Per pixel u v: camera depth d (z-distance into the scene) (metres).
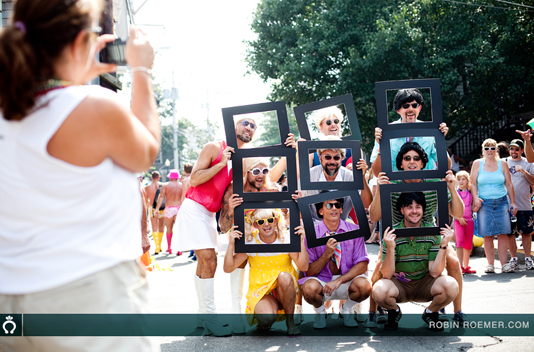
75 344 1.51
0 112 1.45
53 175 1.46
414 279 4.55
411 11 16.64
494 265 8.11
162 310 5.48
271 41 19.58
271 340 4.32
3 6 6.22
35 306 1.47
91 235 1.50
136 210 1.64
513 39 16.08
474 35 16.64
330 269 4.80
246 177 4.72
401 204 4.41
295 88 18.23
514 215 7.42
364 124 17.14
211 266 4.68
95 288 1.50
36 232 1.47
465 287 6.32
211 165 4.81
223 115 4.64
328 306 5.34
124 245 1.58
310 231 4.50
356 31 16.95
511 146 7.81
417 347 3.96
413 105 4.50
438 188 4.34
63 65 1.50
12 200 1.46
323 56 17.72
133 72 1.71
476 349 3.87
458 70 16.91
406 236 4.36
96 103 1.48
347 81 16.50
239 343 4.25
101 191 1.51
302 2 18.58
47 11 1.43
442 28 16.69
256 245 4.47
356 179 4.60
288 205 4.50
